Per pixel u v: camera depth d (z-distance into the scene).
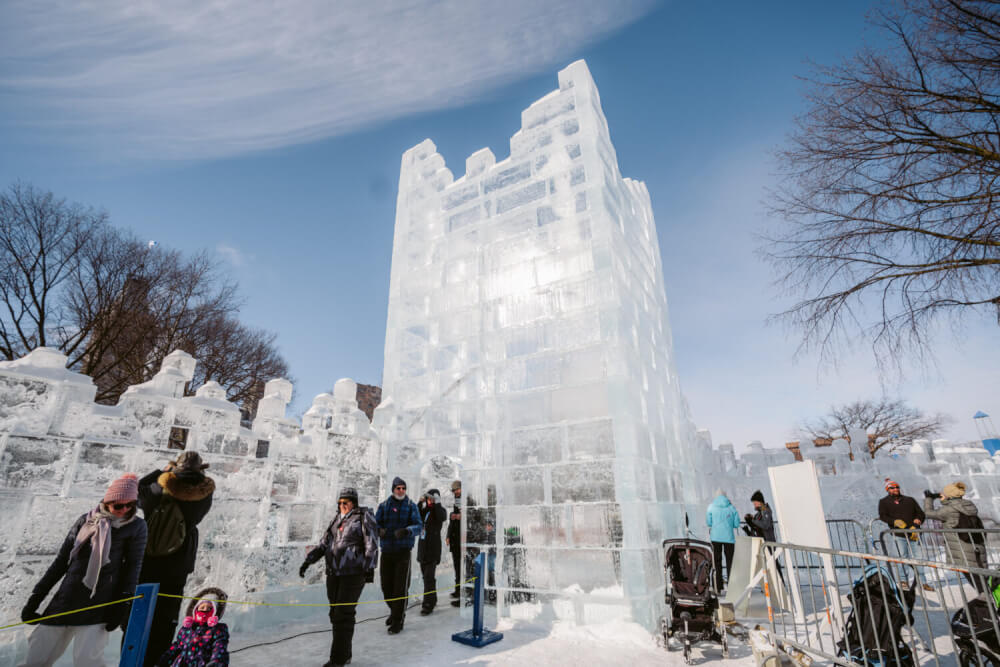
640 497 6.06
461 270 8.60
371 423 8.33
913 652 3.60
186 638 3.45
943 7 7.54
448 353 8.30
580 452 6.44
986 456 12.95
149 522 4.12
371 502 7.57
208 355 20.72
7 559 4.06
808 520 5.57
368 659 4.64
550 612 6.06
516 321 7.61
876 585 3.95
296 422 6.75
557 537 6.31
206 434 5.71
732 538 7.78
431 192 9.63
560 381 6.90
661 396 8.52
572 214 7.52
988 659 3.62
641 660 4.65
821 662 4.66
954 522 6.83
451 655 4.77
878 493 12.30
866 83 8.38
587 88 7.96
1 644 3.88
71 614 3.38
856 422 38.06
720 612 5.05
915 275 8.53
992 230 7.57
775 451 13.52
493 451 7.19
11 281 15.99
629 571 5.73
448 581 8.56
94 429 4.81
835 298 9.33
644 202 10.98
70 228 17.25
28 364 4.49
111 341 16.84
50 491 4.39
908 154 8.13
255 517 5.98
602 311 6.80
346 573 4.50
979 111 7.62
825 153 8.94
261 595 5.84
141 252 18.81
